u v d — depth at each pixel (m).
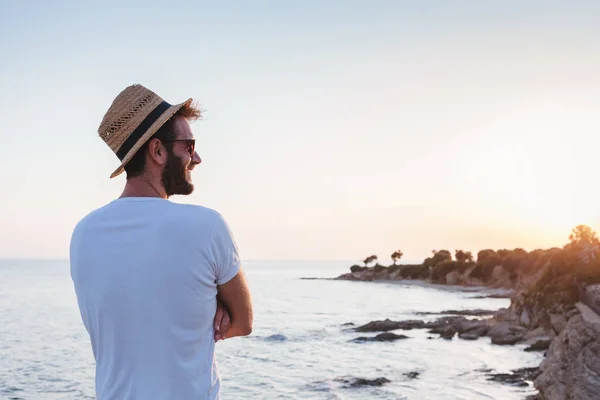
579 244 50.66
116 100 2.15
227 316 2.13
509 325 53.88
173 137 2.14
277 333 56.81
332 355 42.62
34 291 127.56
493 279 153.25
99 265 2.02
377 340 51.09
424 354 42.53
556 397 16.66
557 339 21.95
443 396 27.50
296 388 30.19
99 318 2.01
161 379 1.96
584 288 37.59
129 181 2.17
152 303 1.96
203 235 2.01
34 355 41.31
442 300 111.75
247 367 37.22
